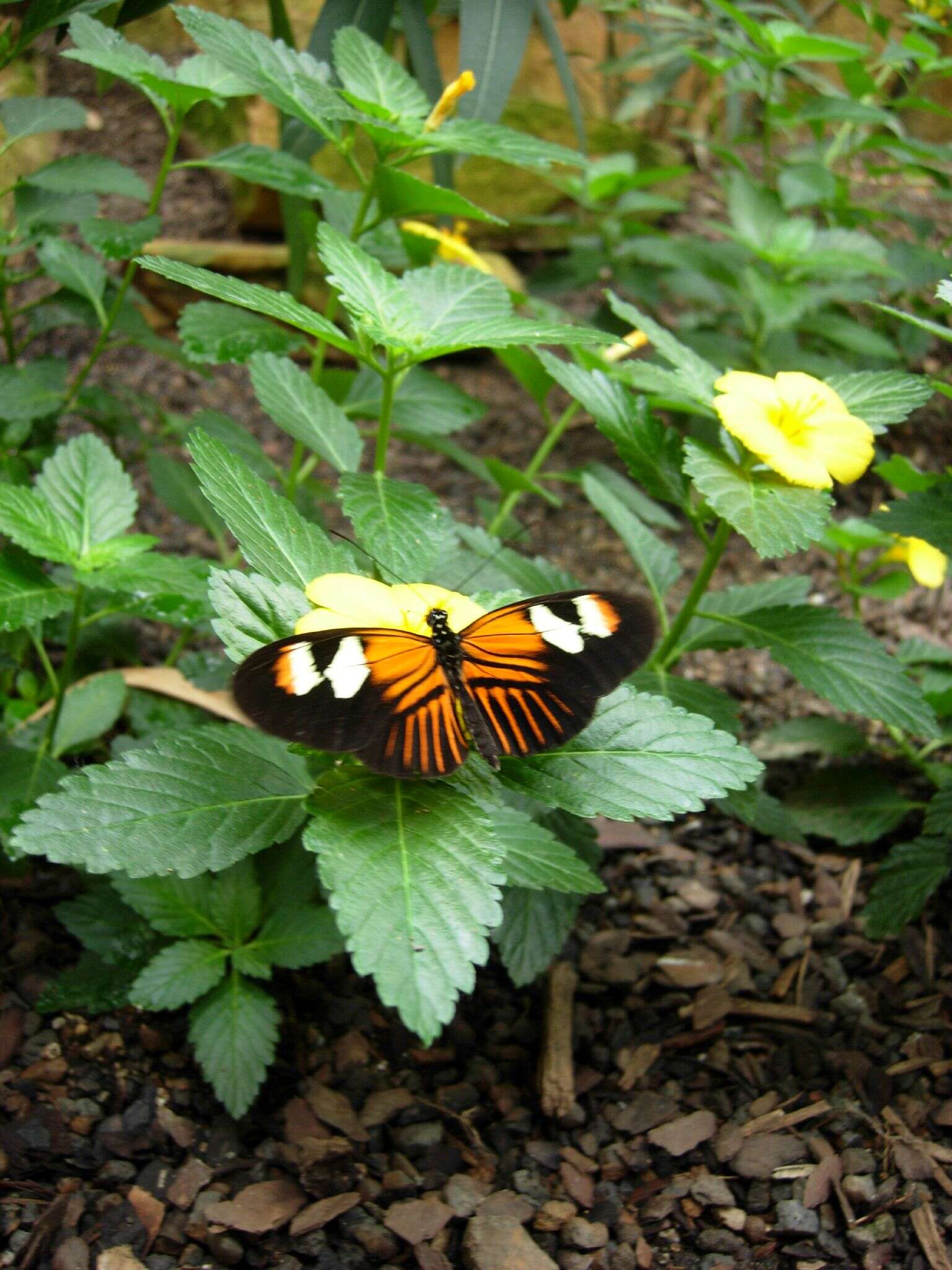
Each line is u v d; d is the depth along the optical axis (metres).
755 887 0.42
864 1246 0.31
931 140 0.76
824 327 0.60
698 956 0.39
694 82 0.82
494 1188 0.32
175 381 0.64
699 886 0.41
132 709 0.40
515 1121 0.34
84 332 0.65
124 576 0.32
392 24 0.54
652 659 0.38
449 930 0.22
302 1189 0.32
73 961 0.36
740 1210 0.32
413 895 0.22
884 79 0.64
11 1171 0.31
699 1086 0.35
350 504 0.30
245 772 0.25
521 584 0.37
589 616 0.24
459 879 0.23
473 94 0.42
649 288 0.65
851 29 0.75
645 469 0.34
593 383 0.34
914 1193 0.32
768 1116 0.34
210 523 0.48
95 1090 0.33
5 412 0.42
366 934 0.22
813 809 0.43
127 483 0.34
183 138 0.74
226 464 0.26
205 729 0.33
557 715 0.24
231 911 0.34
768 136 0.62
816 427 0.31
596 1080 0.35
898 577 0.48
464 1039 0.36
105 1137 0.32
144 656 0.48
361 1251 0.31
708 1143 0.34
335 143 0.37
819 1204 0.32
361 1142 0.33
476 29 0.42
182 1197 0.31
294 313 0.29
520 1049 0.36
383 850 0.23
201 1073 0.34
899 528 0.35
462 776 0.24
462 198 0.35
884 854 0.44
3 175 0.61
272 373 0.35
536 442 0.66
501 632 0.25
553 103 0.75
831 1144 0.34
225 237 0.71
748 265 0.60
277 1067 0.35
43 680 0.43
